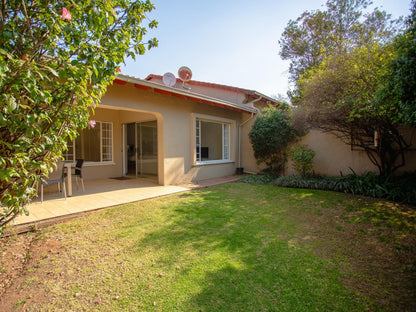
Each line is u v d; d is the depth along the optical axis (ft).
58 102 6.91
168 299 6.85
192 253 9.68
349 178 21.45
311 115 20.22
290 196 19.56
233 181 27.89
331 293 7.16
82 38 6.91
